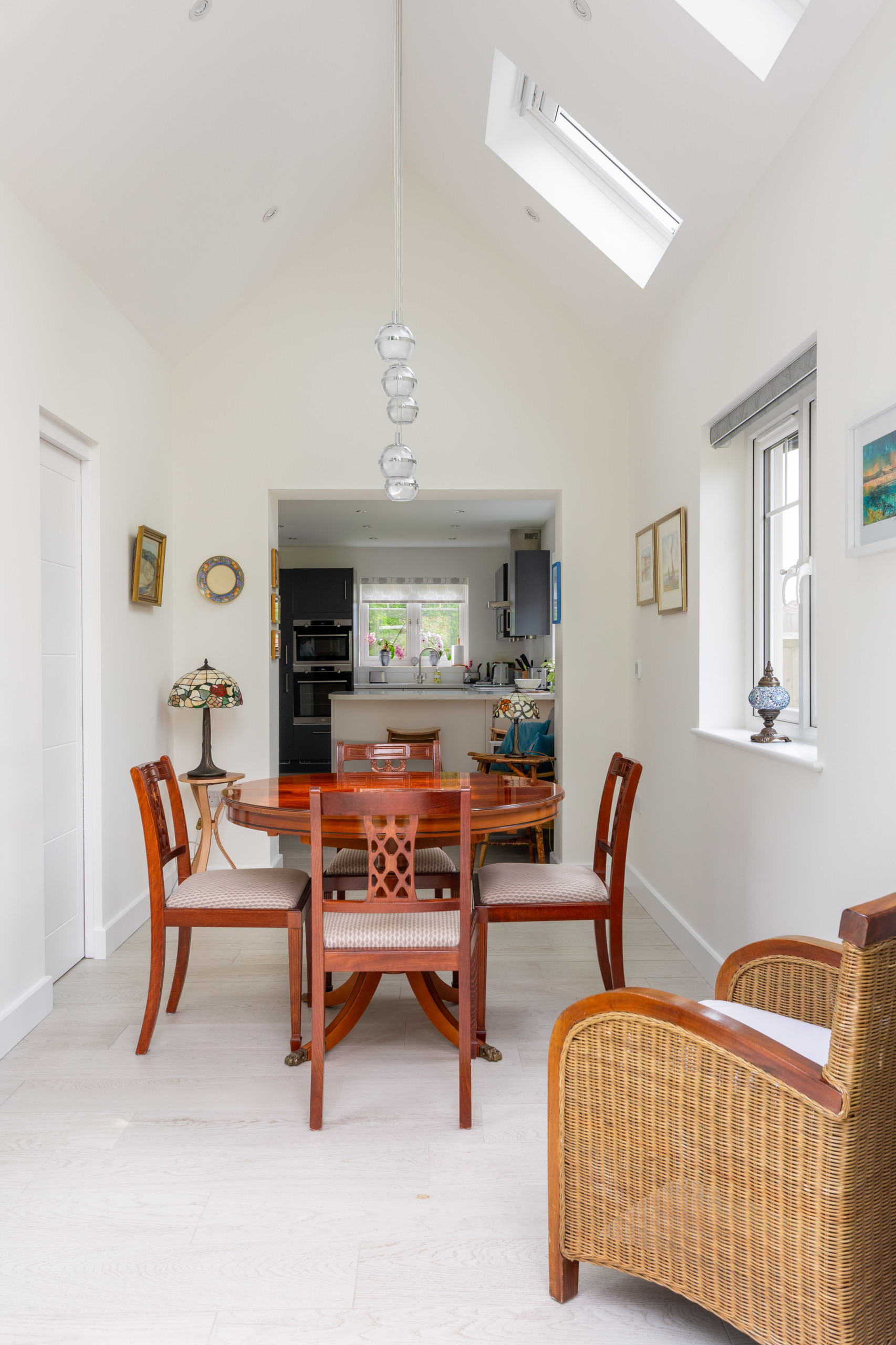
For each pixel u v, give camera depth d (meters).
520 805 2.50
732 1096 1.32
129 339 3.82
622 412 4.64
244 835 4.58
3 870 2.59
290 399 4.57
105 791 3.48
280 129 3.46
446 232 4.61
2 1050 2.55
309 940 3.12
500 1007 2.96
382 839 2.14
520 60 3.09
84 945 3.43
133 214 3.21
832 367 2.18
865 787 2.01
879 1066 1.22
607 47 2.70
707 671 3.34
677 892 3.69
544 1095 2.34
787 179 2.46
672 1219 1.42
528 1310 1.56
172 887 4.32
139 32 2.50
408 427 4.59
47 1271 1.65
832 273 2.18
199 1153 2.05
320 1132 2.15
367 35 3.35
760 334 2.69
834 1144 1.20
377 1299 1.58
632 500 4.55
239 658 4.57
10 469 2.64
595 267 3.96
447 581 9.89
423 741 6.11
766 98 2.39
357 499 4.84
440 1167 2.00
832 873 2.18
